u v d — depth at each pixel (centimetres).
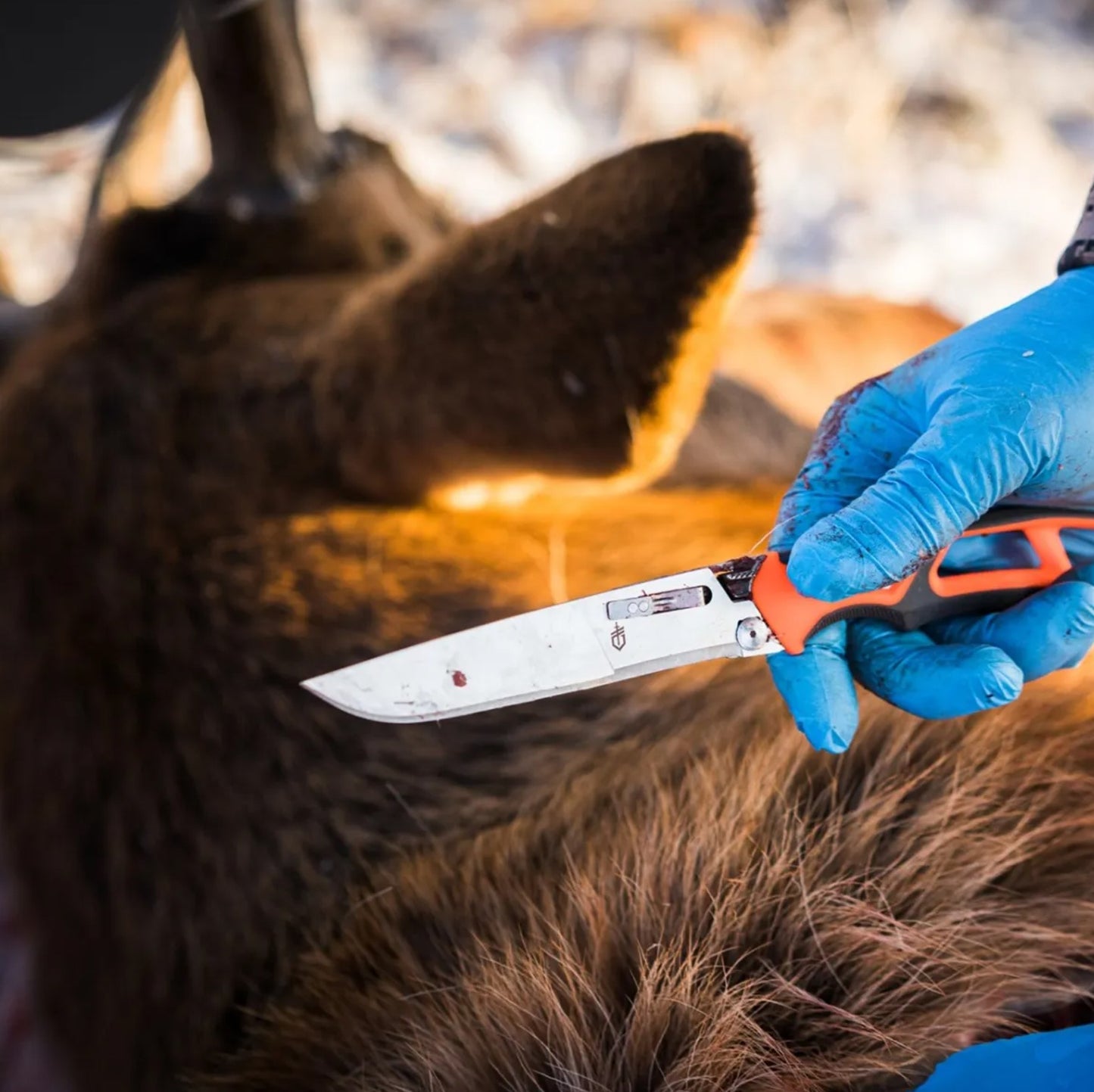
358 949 101
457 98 295
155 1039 104
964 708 97
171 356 115
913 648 98
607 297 104
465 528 111
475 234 107
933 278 273
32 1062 115
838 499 100
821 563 95
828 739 97
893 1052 98
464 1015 99
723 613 96
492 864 102
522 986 99
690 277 103
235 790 105
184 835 105
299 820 104
